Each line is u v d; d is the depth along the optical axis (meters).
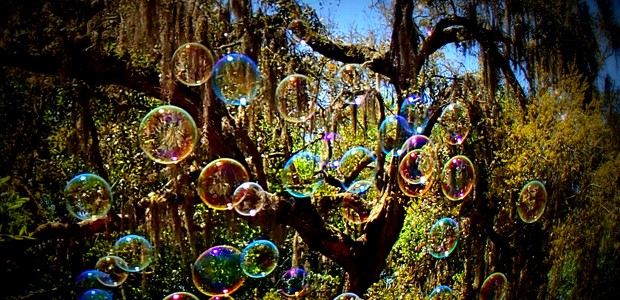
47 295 8.47
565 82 9.06
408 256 9.70
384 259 8.78
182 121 6.66
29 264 7.75
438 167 8.63
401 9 8.61
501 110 9.24
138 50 6.41
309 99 7.75
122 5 6.18
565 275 9.52
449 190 8.67
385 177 9.03
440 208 9.00
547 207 8.80
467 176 8.58
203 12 6.77
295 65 7.74
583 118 8.95
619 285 9.32
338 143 10.74
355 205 8.88
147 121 6.63
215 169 7.02
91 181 6.85
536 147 8.71
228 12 7.06
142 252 7.84
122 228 6.99
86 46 6.33
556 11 9.54
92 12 6.10
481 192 8.86
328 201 8.77
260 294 10.90
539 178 8.74
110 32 6.47
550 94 9.09
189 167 7.41
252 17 7.26
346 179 10.07
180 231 7.16
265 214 7.60
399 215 8.62
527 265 8.99
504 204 8.98
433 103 9.21
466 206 8.99
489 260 9.27
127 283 10.03
